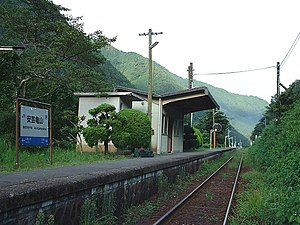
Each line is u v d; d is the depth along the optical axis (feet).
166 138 89.97
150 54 76.02
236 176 57.98
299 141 36.22
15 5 82.38
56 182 18.69
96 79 73.77
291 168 29.19
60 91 77.56
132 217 26.84
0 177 24.21
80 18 82.74
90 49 76.54
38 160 44.11
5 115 61.36
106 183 24.30
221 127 241.96
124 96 75.66
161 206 32.32
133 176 29.86
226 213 27.94
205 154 82.79
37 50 76.18
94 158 51.39
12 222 14.94
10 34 78.23
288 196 23.26
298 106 46.91
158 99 83.76
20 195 15.17
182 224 26.09
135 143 64.85
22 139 36.47
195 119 337.31
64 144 72.74
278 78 75.66
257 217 27.20
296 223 19.62
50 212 17.90
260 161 65.00
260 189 37.96
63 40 72.74
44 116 40.04
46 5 78.74
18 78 70.38
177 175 48.62
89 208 21.59
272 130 62.08
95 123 63.52
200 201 36.01
